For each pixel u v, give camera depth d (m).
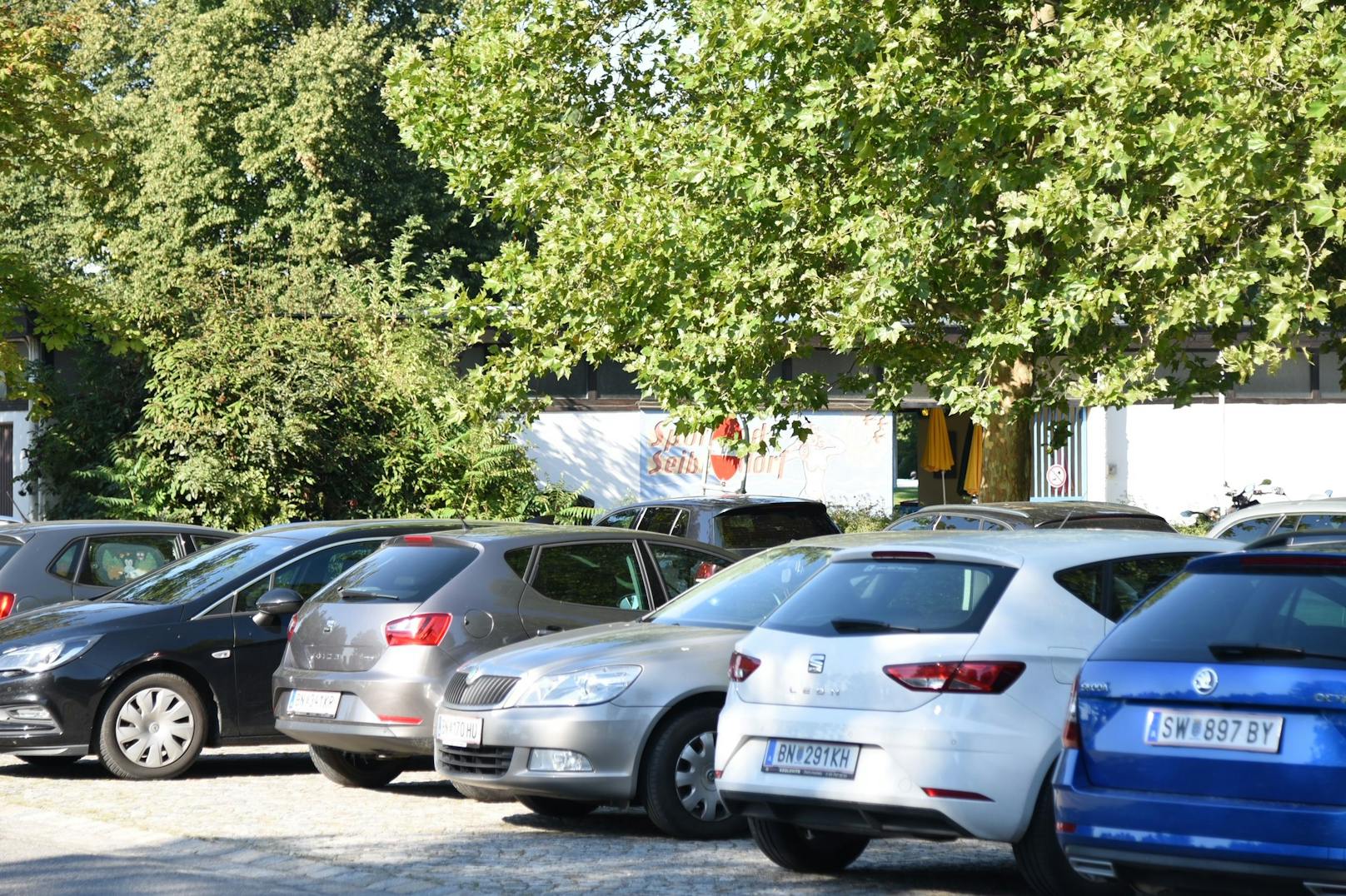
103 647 13.81
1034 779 8.26
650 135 24.16
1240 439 41.59
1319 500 17.91
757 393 21.88
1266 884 6.56
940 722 8.33
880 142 20.02
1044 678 8.40
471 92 26.36
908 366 22.95
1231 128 16.84
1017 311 19.05
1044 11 21.28
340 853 10.29
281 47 43.25
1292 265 17.80
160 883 9.23
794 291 21.84
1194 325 18.58
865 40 19.48
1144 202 19.03
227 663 14.20
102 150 29.20
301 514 32.12
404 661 12.19
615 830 11.33
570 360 24.41
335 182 42.56
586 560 13.06
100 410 35.47
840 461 40.41
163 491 31.36
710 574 13.69
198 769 14.84
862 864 10.08
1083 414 41.28
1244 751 6.69
